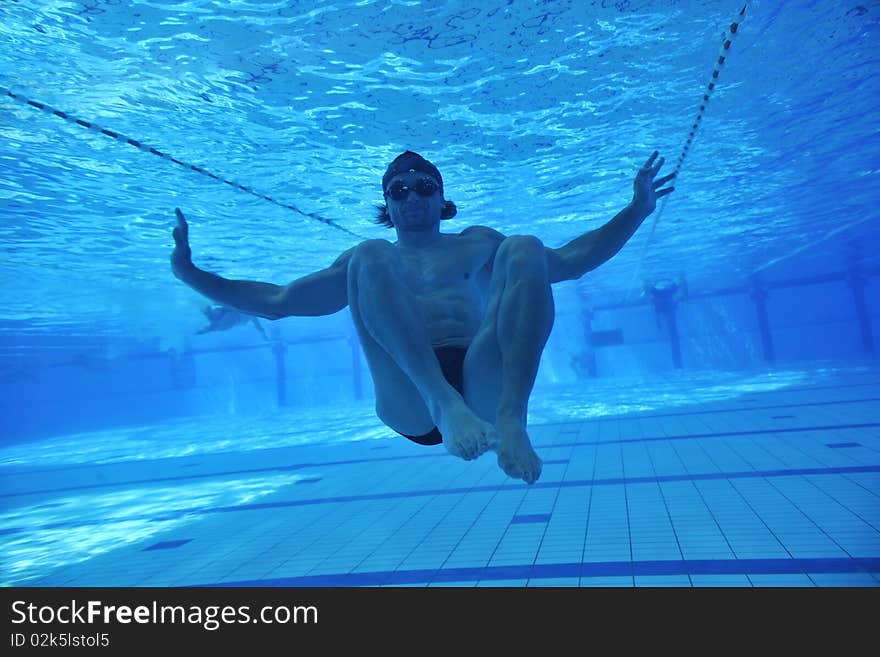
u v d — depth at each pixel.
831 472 6.91
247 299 2.97
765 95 9.35
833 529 4.88
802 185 15.34
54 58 6.62
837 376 19.39
